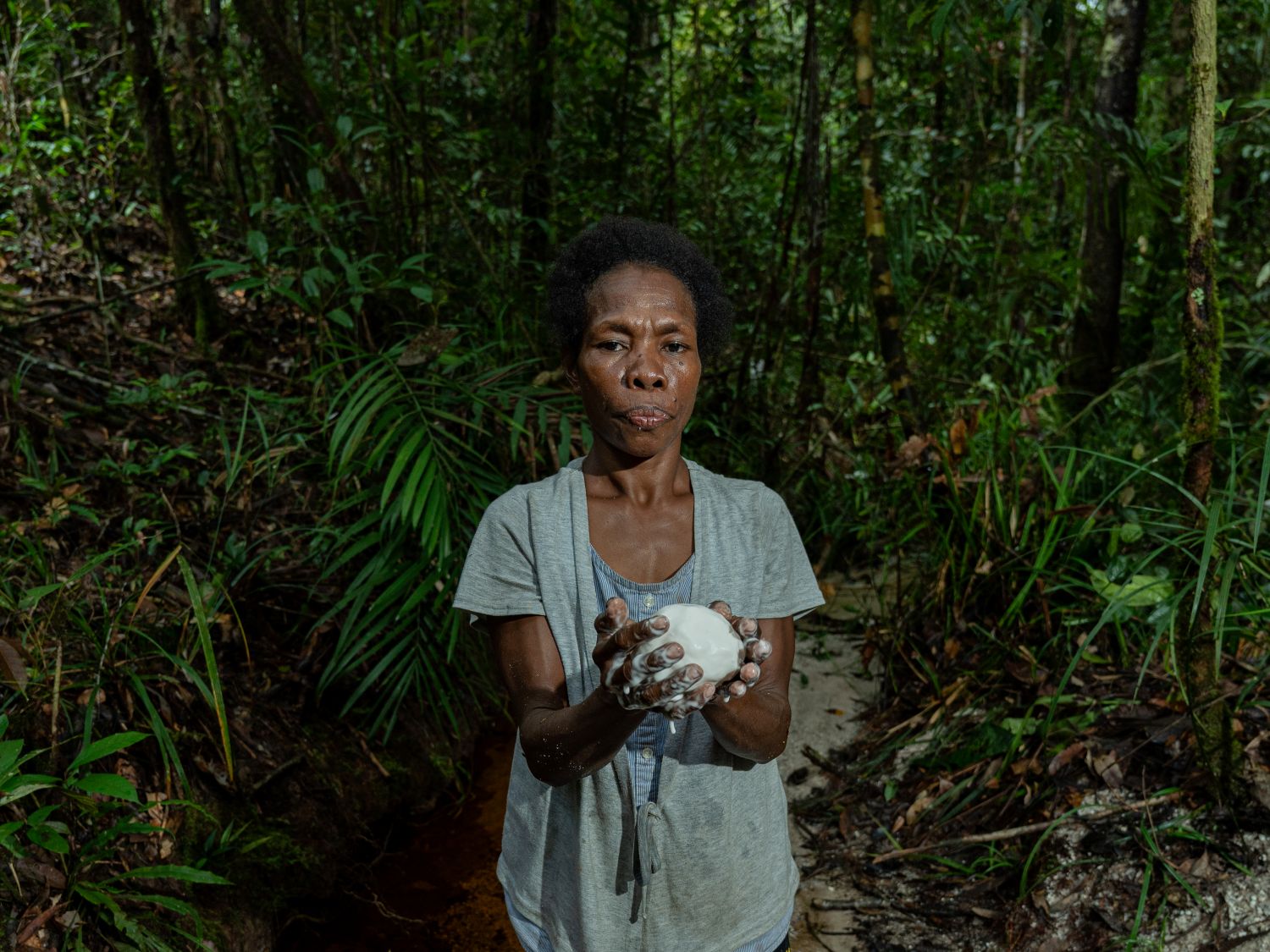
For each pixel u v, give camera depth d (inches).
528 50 181.2
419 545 120.6
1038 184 200.5
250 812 97.9
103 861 83.2
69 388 147.9
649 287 51.1
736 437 174.1
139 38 167.5
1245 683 102.2
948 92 206.8
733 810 53.3
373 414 113.5
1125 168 163.8
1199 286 84.4
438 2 171.3
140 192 217.0
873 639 129.5
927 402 162.4
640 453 51.4
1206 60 79.4
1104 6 174.4
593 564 52.6
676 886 52.3
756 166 210.4
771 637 54.4
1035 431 133.3
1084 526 114.9
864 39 143.3
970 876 97.3
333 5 170.4
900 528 139.5
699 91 194.4
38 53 208.1
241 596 115.2
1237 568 100.3
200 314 177.5
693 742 51.9
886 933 93.2
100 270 186.1
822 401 189.9
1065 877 92.4
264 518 131.6
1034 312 202.4
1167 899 87.4
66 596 96.4
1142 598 97.3
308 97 159.2
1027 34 207.6
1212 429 87.3
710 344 56.4
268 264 161.2
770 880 55.2
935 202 186.9
